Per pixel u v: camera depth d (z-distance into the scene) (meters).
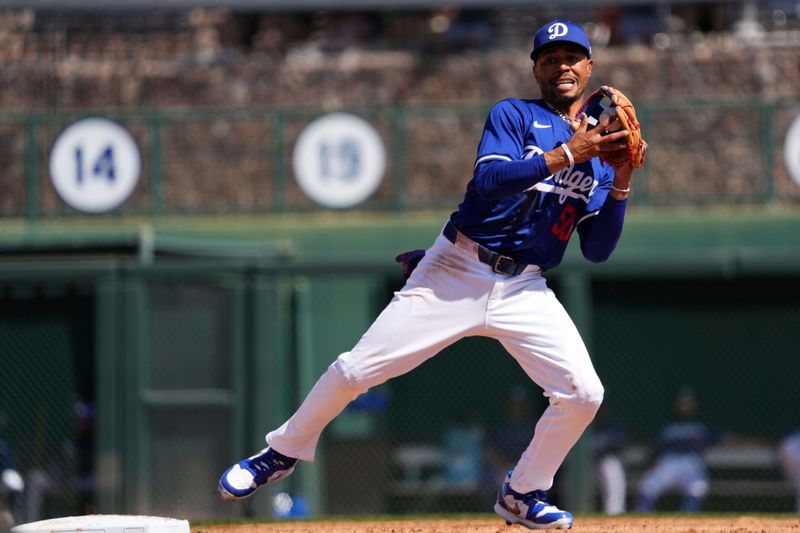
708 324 41.34
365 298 51.19
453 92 59.91
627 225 56.59
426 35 62.28
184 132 57.94
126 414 39.25
